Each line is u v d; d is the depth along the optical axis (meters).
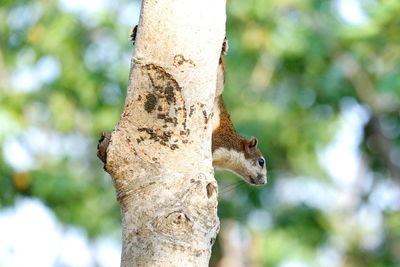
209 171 5.45
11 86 16.52
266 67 17.30
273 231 17.75
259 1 16.23
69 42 16.58
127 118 5.45
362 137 19.53
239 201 17.36
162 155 5.41
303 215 17.97
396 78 14.47
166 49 5.40
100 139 5.69
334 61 17.17
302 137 18.05
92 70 16.67
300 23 16.75
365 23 15.60
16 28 16.72
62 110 16.62
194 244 5.30
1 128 14.88
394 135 19.22
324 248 18.45
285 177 18.30
